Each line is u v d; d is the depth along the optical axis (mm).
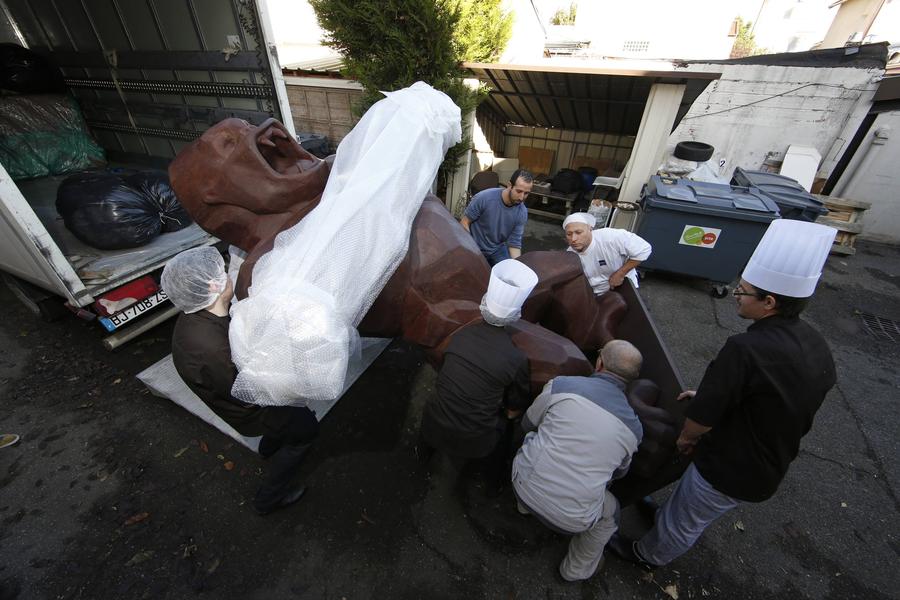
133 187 3037
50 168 4297
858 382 3305
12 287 3271
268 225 1869
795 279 1269
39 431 2410
